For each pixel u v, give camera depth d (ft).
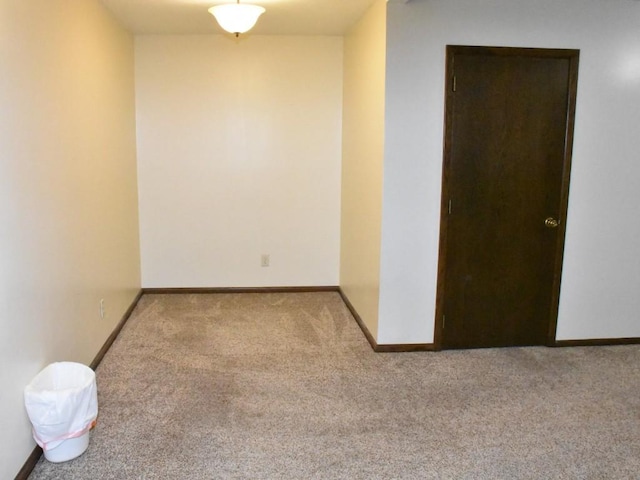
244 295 16.63
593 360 11.76
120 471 7.55
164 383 10.41
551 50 11.36
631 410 9.53
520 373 11.03
